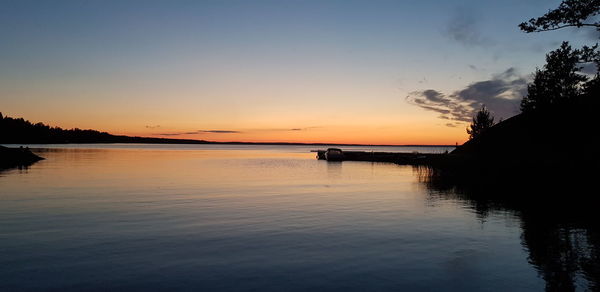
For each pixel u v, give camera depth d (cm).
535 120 3575
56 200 2062
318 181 3300
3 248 1083
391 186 2894
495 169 3794
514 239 1199
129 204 1936
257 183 3105
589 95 2941
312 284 805
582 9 2191
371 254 1030
